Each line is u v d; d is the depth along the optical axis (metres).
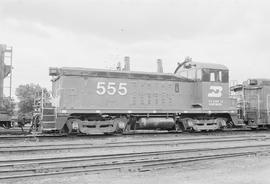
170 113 22.02
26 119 22.56
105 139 18.11
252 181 9.12
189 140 17.84
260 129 27.08
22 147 14.25
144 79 21.69
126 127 21.14
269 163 11.85
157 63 25.39
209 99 22.55
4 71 21.55
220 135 21.16
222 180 9.22
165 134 21.36
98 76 20.42
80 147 14.30
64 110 18.89
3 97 21.44
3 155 12.58
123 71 21.27
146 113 21.38
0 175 9.07
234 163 11.81
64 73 19.53
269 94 26.52
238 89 27.47
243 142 18.09
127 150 14.32
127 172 10.03
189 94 22.98
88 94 20.05
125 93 21.02
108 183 8.70
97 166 10.27
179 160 11.62
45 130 19.14
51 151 13.59
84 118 19.98
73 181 8.85
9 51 21.86
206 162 11.91
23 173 9.39
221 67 23.27
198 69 22.73
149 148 15.10
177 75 22.88
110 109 20.17
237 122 23.62
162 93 22.08
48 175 9.18
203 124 22.88
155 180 9.09
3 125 21.67
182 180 9.18
